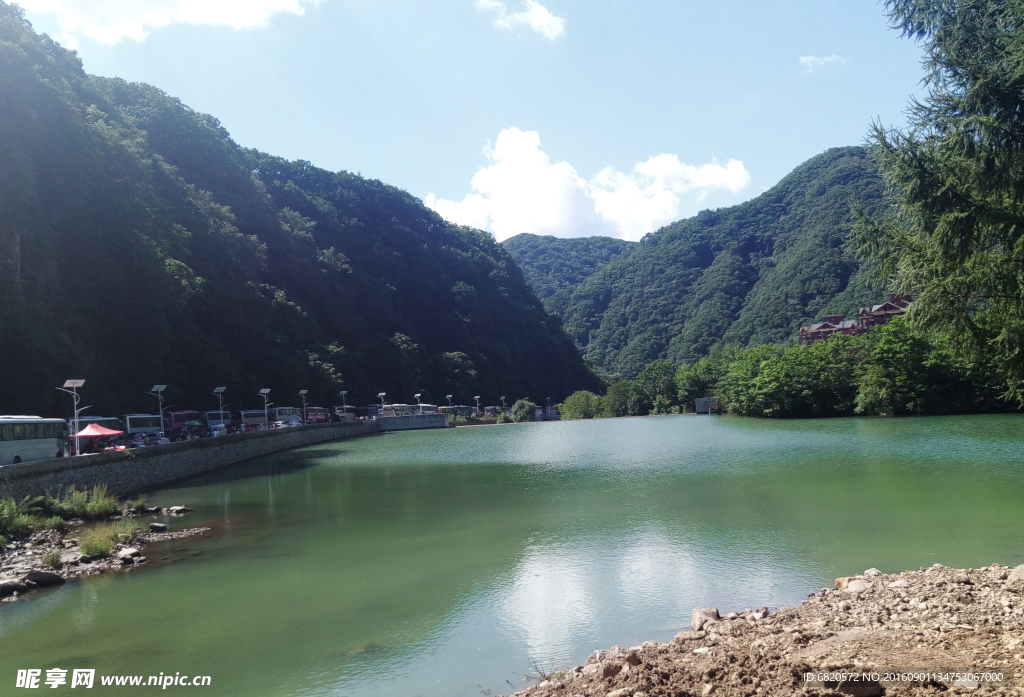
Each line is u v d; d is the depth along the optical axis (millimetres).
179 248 103938
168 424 81688
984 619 12344
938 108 14945
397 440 99188
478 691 13656
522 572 22641
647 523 29328
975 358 16797
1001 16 14469
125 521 33156
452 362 177375
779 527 27000
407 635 17266
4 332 58625
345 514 35125
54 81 89875
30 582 22344
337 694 13883
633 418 147750
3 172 66562
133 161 101562
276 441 80688
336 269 170500
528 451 71625
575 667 13750
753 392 112500
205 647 16812
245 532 30891
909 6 15711
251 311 119188
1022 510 27859
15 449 41625
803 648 12047
